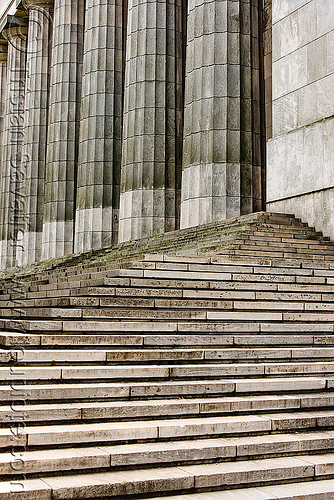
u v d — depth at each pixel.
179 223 23.50
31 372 7.67
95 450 6.74
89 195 27.44
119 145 27.55
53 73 32.00
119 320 9.49
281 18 19.42
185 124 21.48
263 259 12.90
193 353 8.79
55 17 32.22
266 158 21.00
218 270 11.95
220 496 6.48
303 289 11.97
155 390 7.90
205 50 20.92
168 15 24.09
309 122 17.95
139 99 23.92
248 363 9.14
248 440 7.42
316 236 16.52
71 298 9.72
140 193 23.44
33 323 8.62
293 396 8.48
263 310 10.78
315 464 7.15
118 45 27.91
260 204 20.47
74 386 7.65
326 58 17.42
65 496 6.00
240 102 20.45
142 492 6.32
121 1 28.08
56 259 27.47
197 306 10.32
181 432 7.28
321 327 10.46
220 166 20.20
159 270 11.31
